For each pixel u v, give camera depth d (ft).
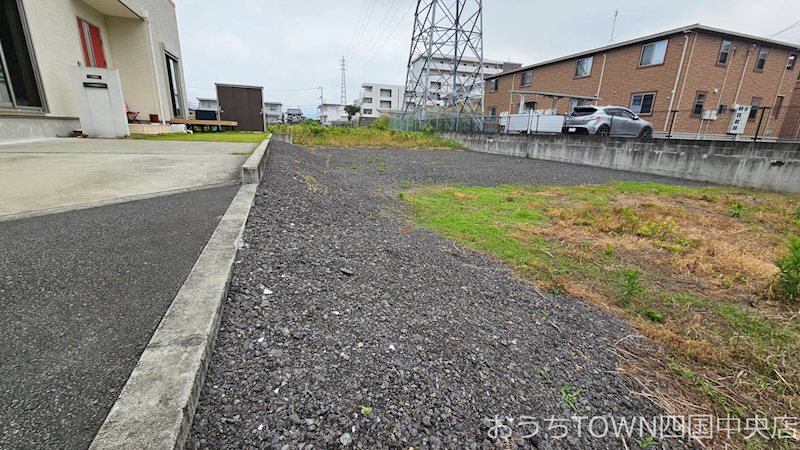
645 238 10.76
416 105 74.84
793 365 5.20
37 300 4.56
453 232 10.57
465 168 26.94
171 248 6.32
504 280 7.48
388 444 3.32
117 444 2.60
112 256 5.88
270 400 3.54
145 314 4.42
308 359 4.18
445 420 3.68
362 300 5.75
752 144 21.52
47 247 6.05
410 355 4.58
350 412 3.57
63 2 23.31
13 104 19.15
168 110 36.63
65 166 12.60
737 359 5.34
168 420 2.82
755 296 7.40
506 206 14.34
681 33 42.34
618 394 4.47
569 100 57.36
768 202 16.87
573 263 8.73
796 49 47.70
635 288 7.38
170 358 3.44
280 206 9.66
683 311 6.69
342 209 11.30
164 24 36.29
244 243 6.72
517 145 39.45
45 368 3.47
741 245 10.46
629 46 48.32
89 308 4.47
